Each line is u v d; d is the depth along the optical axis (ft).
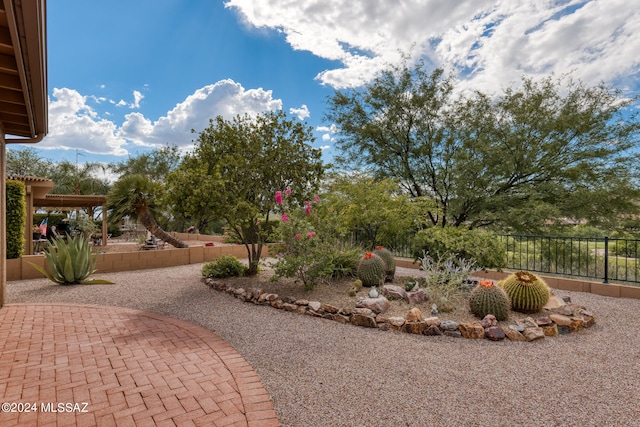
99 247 45.29
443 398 8.54
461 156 40.65
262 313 16.03
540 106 41.19
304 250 19.10
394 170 46.50
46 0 7.64
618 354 11.46
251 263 23.45
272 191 23.20
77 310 16.05
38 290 20.58
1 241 16.19
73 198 46.73
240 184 22.06
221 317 15.38
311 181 24.02
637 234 38.11
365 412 7.89
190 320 14.94
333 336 13.04
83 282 22.52
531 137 40.70
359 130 47.09
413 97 44.91
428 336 13.10
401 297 16.99
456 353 11.46
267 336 12.98
